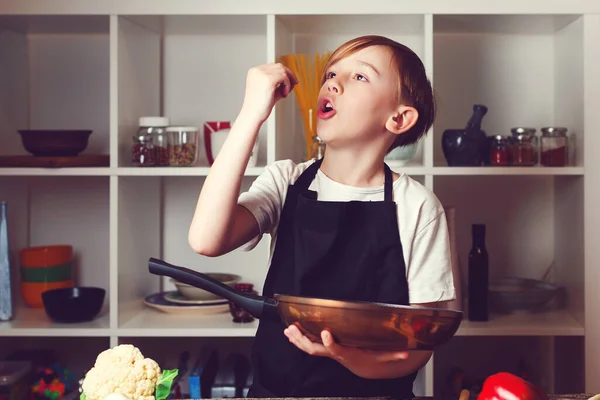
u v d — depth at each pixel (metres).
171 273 1.07
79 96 2.50
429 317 0.93
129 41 2.23
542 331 2.13
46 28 2.37
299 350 1.32
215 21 2.24
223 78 2.49
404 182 1.35
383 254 1.31
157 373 1.01
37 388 2.19
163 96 2.50
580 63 2.17
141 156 2.18
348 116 1.23
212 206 1.11
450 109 2.48
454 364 2.52
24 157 2.14
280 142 2.22
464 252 2.51
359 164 1.31
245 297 1.05
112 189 2.15
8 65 2.42
